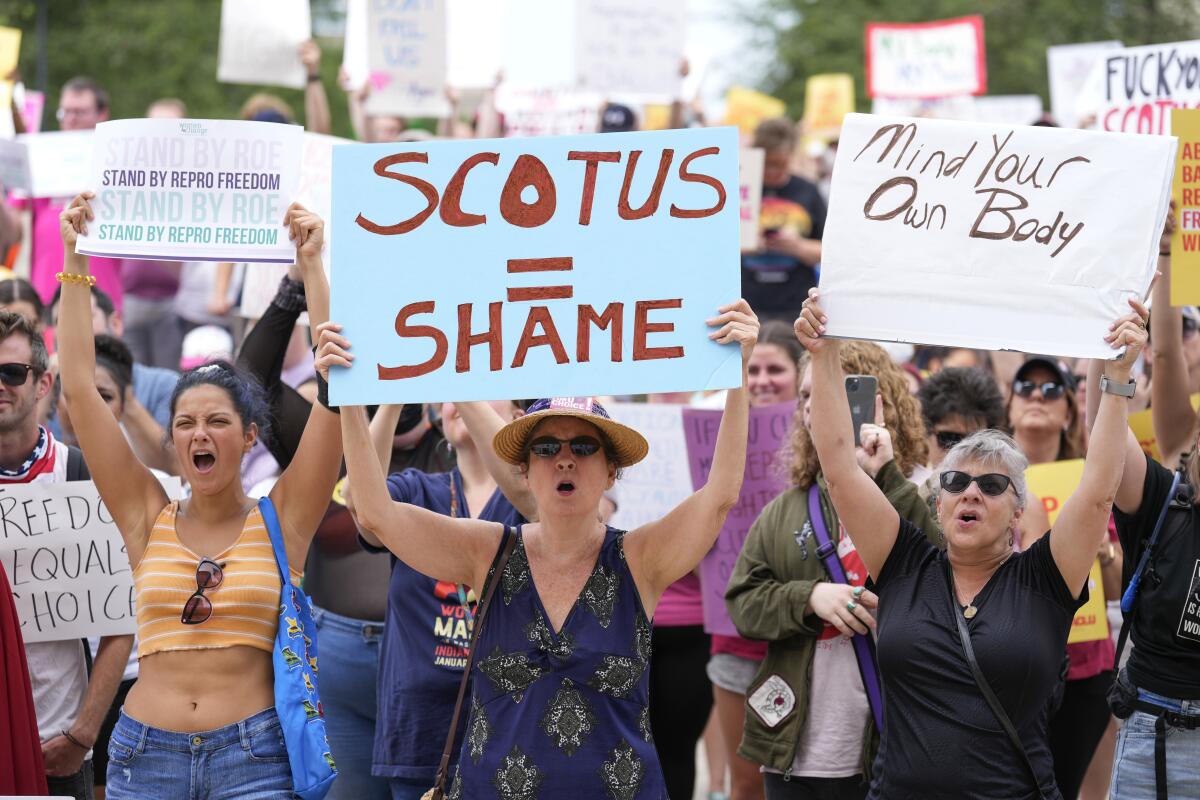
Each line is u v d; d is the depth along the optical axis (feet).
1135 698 28.89
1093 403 29.30
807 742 30.32
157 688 26.20
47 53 145.38
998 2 175.42
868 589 29.84
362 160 25.63
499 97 73.10
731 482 24.80
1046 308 25.75
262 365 32.99
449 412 32.63
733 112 95.66
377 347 25.31
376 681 33.58
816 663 30.50
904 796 26.05
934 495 31.27
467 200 25.54
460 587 30.81
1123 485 28.66
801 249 61.00
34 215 60.08
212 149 27.45
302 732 25.62
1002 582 26.61
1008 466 26.63
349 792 33.55
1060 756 36.83
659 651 39.78
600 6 61.72
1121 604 29.30
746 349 24.84
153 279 59.82
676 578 25.43
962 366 37.27
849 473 26.86
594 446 24.93
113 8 153.28
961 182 26.11
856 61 186.70
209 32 156.46
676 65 62.23
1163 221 25.82
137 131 27.40
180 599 26.35
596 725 24.18
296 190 27.55
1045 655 25.85
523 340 25.23
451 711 30.55
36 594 31.30
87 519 31.58
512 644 24.61
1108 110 39.45
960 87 75.77
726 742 36.76
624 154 25.40
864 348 32.96
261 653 26.50
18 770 27.61
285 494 27.68
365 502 25.17
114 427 27.76
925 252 26.05
